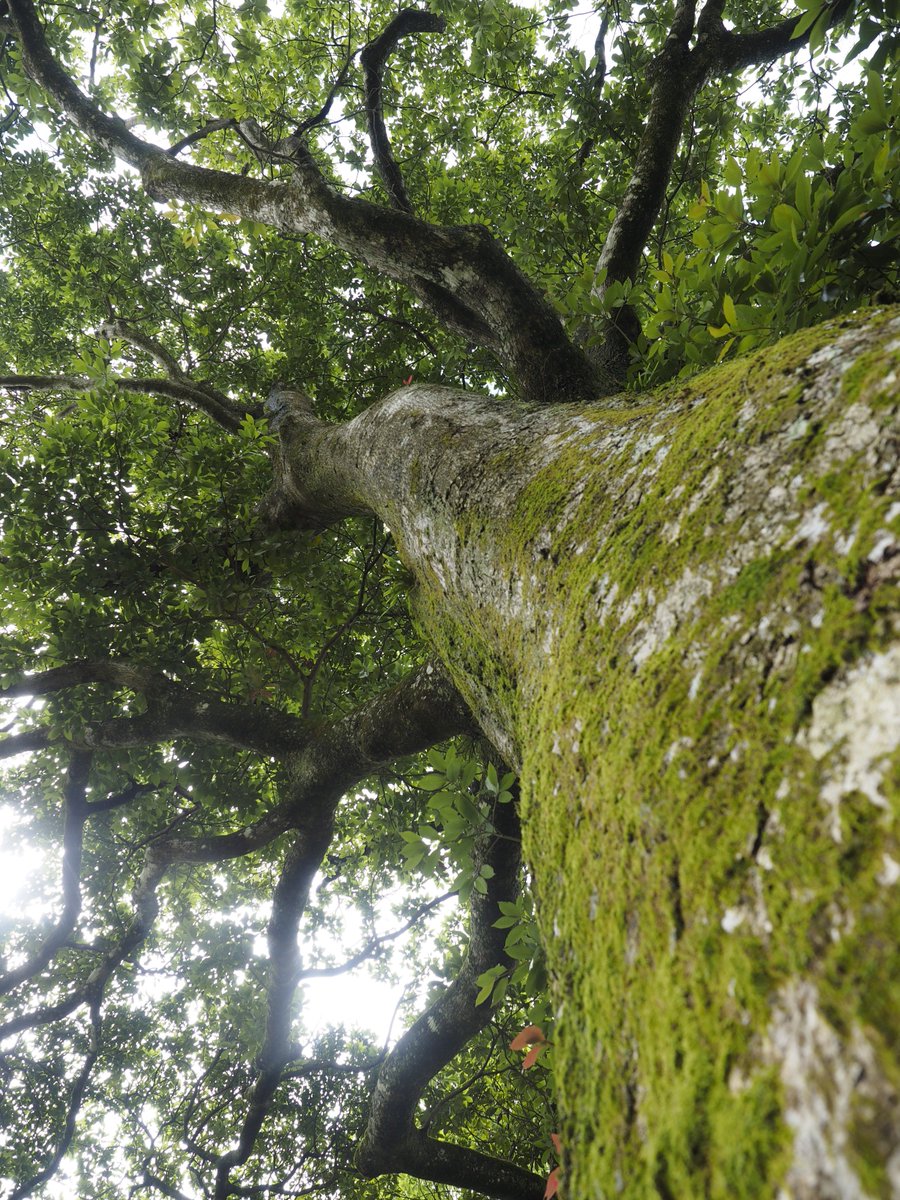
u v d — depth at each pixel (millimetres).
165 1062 8023
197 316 8312
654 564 994
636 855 749
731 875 593
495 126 8203
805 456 845
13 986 5301
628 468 1303
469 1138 7332
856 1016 436
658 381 2760
